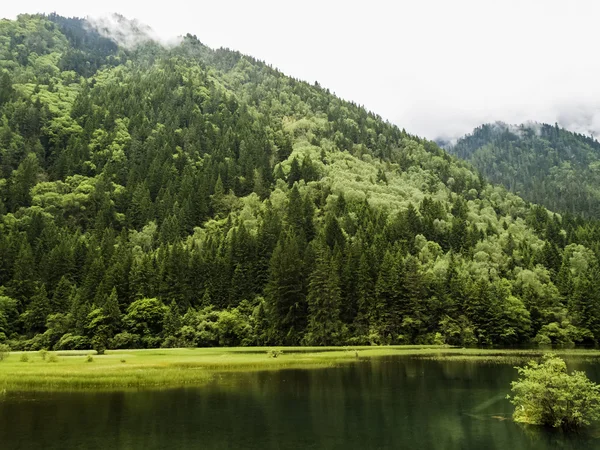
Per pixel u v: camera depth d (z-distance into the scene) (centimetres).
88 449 3216
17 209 19000
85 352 10019
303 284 12675
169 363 7356
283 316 12188
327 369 7156
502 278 14800
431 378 6228
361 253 13425
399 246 15062
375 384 5781
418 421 3956
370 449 3216
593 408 3825
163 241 17538
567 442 3306
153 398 4962
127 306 12912
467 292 12825
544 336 12181
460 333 12125
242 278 13825
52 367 6650
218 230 18225
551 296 13562
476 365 7600
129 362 7444
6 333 12281
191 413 4272
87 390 5375
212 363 7462
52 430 3703
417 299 12431
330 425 3847
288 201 19012
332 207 19112
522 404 3991
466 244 17500
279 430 3703
